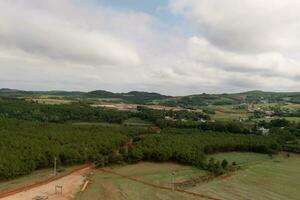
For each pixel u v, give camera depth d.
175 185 96.25
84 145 122.88
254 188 98.00
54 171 103.25
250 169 121.19
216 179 105.31
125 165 117.06
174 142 136.88
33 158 101.12
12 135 122.31
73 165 113.06
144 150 122.56
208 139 150.88
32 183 90.69
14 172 92.12
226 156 143.12
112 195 83.62
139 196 84.00
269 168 125.12
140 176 104.31
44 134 131.00
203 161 119.81
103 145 129.00
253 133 191.38
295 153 157.88
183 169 115.12
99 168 111.94
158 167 116.38
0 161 91.75
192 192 90.56
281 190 97.44
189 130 178.50
